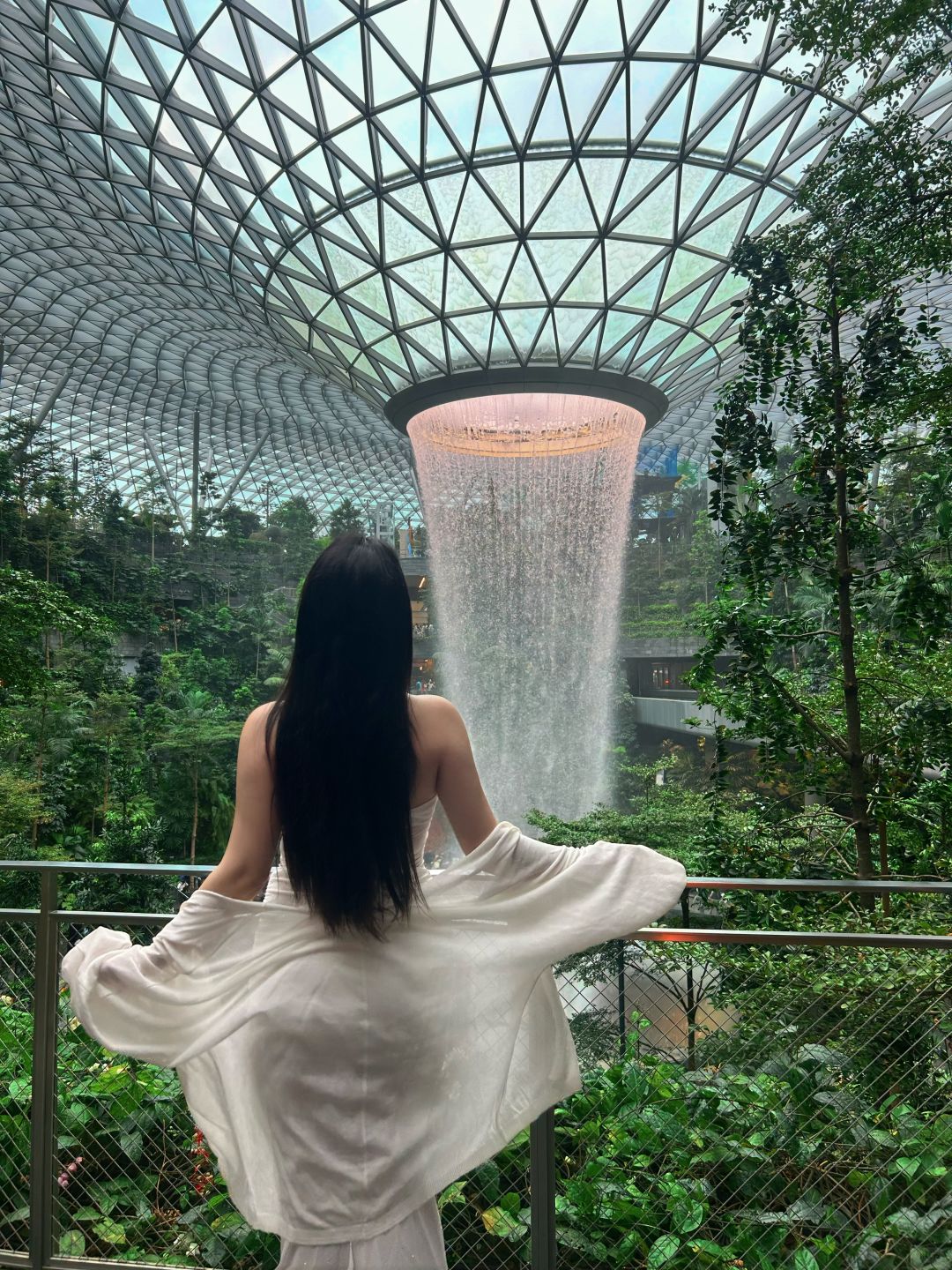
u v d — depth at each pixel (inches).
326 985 63.2
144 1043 64.5
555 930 68.5
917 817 398.0
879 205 328.5
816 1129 106.4
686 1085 107.5
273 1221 64.6
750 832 419.5
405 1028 62.9
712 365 1147.9
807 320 370.3
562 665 1651.1
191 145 861.8
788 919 290.8
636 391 1085.1
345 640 64.5
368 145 813.2
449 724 69.4
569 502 1445.6
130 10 731.4
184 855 1755.7
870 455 368.2
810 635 400.5
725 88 749.9
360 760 63.2
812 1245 101.5
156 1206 111.2
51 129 920.3
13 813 1355.8
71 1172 111.6
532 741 1678.2
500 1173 104.3
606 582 1544.0
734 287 979.3
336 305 1034.1
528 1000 71.1
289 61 749.9
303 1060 61.9
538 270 920.3
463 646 1653.5
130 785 1720.0
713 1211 103.3
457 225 882.8
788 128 789.2
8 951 114.0
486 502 1480.1
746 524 386.6
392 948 65.5
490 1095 65.7
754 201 872.9
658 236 892.0
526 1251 101.2
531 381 1028.5
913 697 425.1
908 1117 105.7
